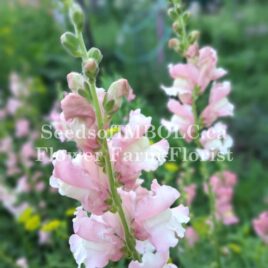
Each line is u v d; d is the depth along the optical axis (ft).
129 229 0.50
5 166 1.62
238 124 2.03
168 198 0.49
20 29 2.42
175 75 0.79
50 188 1.23
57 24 2.22
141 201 0.50
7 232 1.35
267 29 2.83
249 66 2.46
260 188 1.64
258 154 1.96
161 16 2.07
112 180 0.49
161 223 0.50
